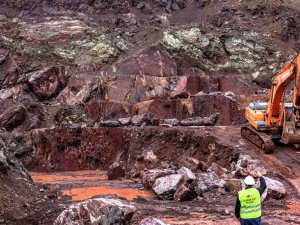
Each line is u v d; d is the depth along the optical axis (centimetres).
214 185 1711
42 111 3509
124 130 2828
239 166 1980
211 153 2352
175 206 1502
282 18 5003
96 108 3584
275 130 2262
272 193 1570
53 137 2888
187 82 3928
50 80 3969
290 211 1401
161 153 2570
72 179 2342
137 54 4212
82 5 5441
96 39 4453
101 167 2792
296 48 4616
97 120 3544
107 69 4194
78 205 1105
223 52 4541
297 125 2102
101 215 1084
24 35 4400
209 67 4428
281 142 2228
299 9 5225
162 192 1667
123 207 1103
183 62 4347
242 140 2402
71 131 2900
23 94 3878
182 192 1611
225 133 2609
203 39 4516
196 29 4572
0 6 5519
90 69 4212
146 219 1034
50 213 1382
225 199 1616
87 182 2175
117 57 4372
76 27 4625
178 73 4250
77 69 4238
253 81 4378
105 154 2822
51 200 1630
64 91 3962
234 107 3372
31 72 4069
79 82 3969
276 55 4528
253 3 5419
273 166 1977
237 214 942
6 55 4072
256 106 2406
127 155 2702
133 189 1914
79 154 2844
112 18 5269
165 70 4141
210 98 3459
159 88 3844
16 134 3000
